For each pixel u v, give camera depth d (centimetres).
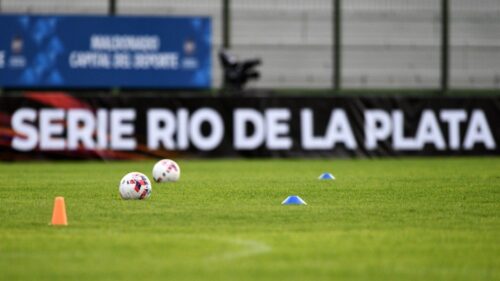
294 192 5838
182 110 9631
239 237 3816
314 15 11888
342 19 11919
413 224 4250
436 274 3042
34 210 4800
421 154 9912
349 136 9844
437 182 6644
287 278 2966
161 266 3166
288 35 11850
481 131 9981
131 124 9544
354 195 5647
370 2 11944
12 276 3009
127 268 3134
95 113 9481
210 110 9681
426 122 9925
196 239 3753
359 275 3019
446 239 3784
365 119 9850
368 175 7400
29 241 3703
